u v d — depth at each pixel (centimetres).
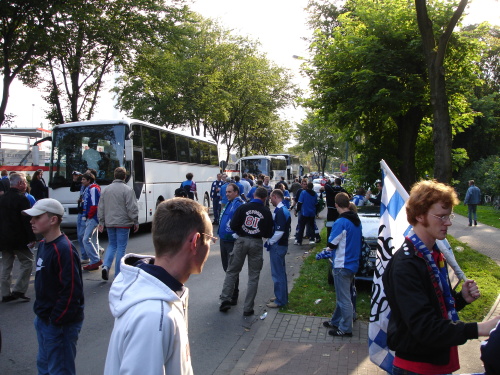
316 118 1519
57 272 349
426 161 1598
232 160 4425
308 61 1477
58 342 348
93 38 1731
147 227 1549
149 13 1852
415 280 223
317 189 3134
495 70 3788
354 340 534
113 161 1316
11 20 1443
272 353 493
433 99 938
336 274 551
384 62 1284
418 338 213
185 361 162
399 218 345
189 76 3172
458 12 888
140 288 164
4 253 680
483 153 3822
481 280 795
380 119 1319
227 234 703
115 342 158
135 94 3234
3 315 620
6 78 1494
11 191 665
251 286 630
